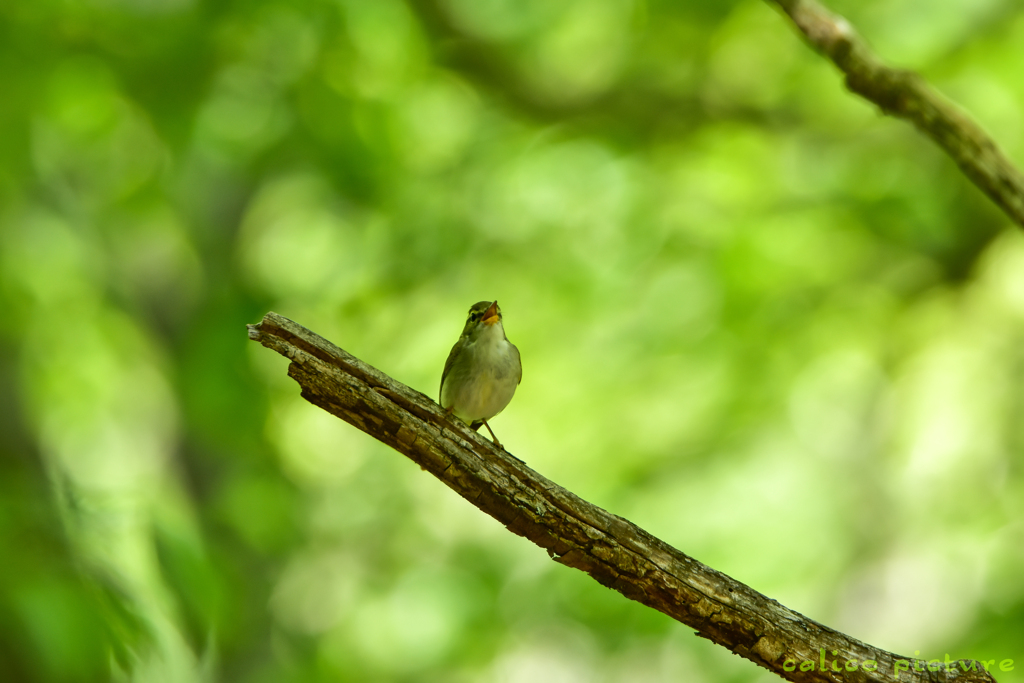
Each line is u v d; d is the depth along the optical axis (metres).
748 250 11.24
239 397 11.48
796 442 12.79
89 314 11.56
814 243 11.35
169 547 3.91
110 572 3.73
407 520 14.26
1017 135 10.37
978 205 10.72
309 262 13.10
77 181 11.00
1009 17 10.12
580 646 13.64
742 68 11.94
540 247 12.38
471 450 4.38
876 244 11.23
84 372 11.95
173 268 13.95
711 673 11.21
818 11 5.86
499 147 12.39
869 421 12.42
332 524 14.08
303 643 12.64
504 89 12.08
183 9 9.34
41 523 3.71
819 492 12.52
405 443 4.38
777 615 4.36
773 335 11.58
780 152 11.60
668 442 12.43
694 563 4.42
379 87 10.86
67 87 9.55
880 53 10.76
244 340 11.57
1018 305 11.21
